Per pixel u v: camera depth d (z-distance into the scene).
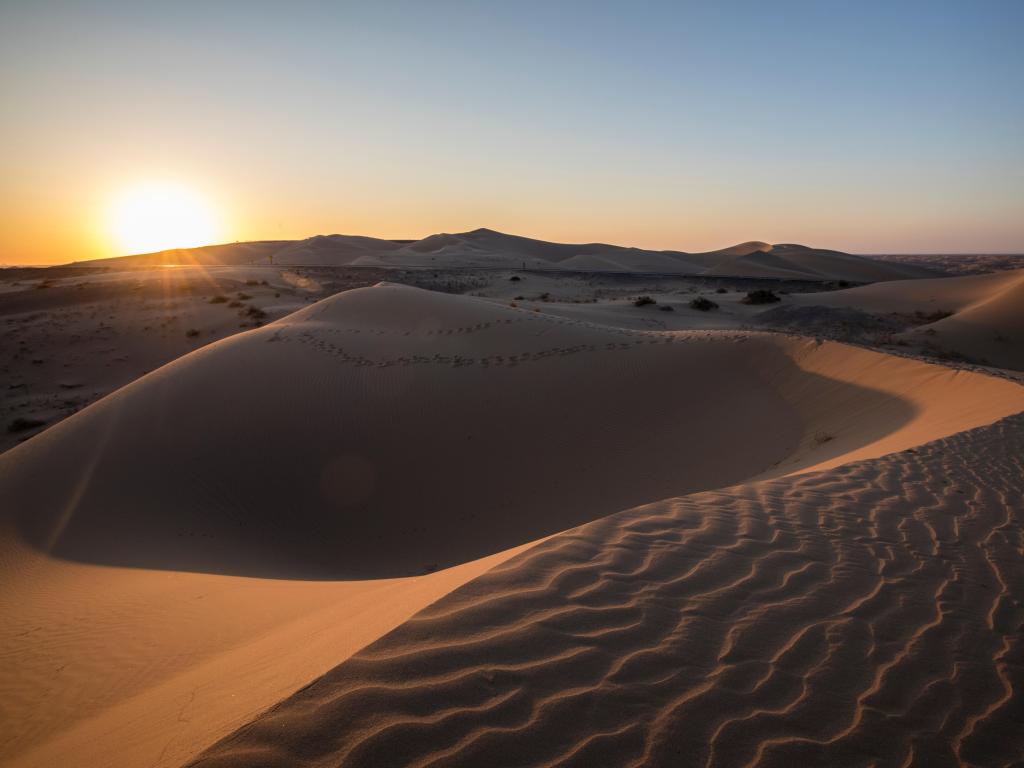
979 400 10.76
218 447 14.62
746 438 13.44
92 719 4.49
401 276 70.81
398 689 2.62
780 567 4.18
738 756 2.49
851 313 40.97
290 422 15.66
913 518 5.34
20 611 7.98
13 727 4.94
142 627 6.55
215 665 4.44
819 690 2.96
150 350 35.31
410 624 3.12
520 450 14.52
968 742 2.73
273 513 12.84
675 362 17.59
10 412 27.31
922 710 2.91
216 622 6.11
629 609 3.44
